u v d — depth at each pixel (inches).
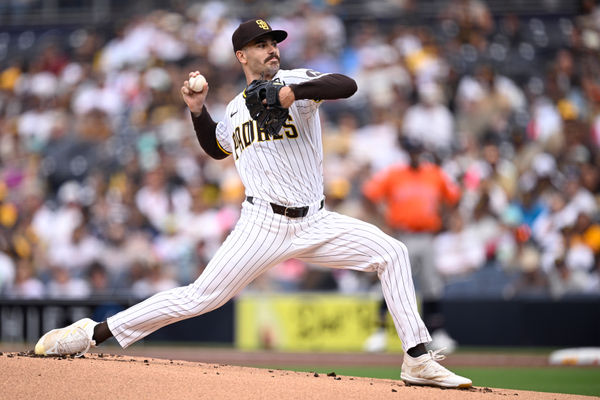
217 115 1989.4
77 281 1673.2
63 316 1523.1
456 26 2255.2
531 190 1750.7
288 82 636.1
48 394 544.1
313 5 2281.0
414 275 1430.9
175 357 1327.5
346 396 561.3
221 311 1542.8
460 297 1588.3
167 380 572.7
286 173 639.8
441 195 1438.2
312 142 649.0
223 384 570.9
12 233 1800.0
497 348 1494.8
